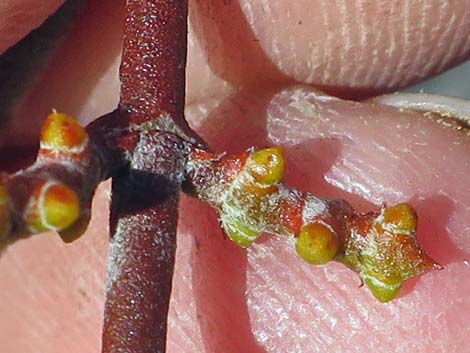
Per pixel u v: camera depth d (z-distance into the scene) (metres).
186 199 0.07
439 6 0.07
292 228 0.06
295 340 0.07
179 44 0.06
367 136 0.07
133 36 0.06
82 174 0.06
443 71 0.08
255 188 0.06
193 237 0.07
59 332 0.07
